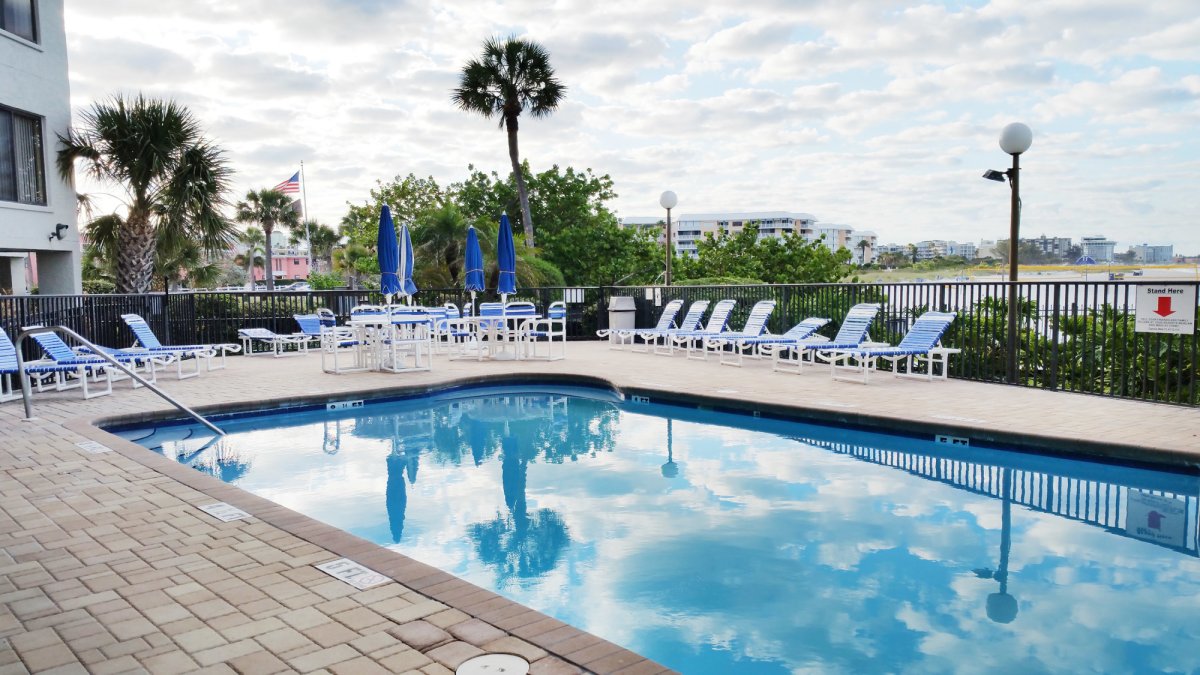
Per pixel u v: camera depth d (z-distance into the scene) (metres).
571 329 17.81
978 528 5.01
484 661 2.72
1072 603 3.84
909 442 7.42
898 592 4.01
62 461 6.04
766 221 107.88
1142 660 3.25
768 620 3.68
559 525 5.16
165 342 14.33
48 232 14.14
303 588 3.43
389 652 2.80
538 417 9.19
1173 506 5.46
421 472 6.65
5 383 10.16
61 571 3.69
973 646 3.39
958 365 10.82
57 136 14.41
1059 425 6.99
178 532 4.27
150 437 8.16
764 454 7.18
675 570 4.34
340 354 14.99
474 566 4.45
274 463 7.01
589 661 2.70
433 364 12.70
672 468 6.69
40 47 13.91
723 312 13.73
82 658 2.79
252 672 2.66
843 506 5.52
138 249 15.55
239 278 64.69
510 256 13.61
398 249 13.08
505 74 28.08
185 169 14.78
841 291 12.80
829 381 10.30
